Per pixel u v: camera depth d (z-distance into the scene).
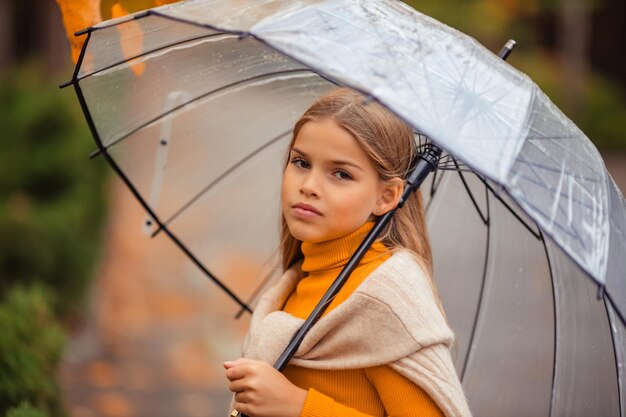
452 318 3.98
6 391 4.53
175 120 4.02
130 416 7.05
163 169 4.05
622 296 2.88
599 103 24.59
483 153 2.69
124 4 3.98
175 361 8.49
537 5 19.91
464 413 3.05
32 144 9.71
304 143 3.22
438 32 3.18
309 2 3.03
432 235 3.97
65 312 8.61
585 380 3.50
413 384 3.10
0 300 7.79
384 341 3.08
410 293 3.12
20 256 7.98
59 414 5.02
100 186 9.80
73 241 8.43
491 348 3.93
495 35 17.11
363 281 3.16
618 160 22.11
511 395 3.87
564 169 2.95
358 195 3.19
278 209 4.26
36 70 12.99
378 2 3.20
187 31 3.41
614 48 29.47
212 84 3.91
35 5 21.33
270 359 3.22
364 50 2.85
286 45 2.71
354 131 3.16
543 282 3.71
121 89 3.73
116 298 10.34
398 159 3.27
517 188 2.66
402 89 2.73
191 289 11.09
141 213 15.15
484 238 3.87
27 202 9.02
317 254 3.34
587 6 22.83
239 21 2.83
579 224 2.81
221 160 4.22
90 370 7.98
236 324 9.79
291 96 4.02
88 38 3.32
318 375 3.21
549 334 3.72
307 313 3.33
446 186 3.90
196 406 7.42
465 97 2.88
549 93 23.98
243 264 10.23
